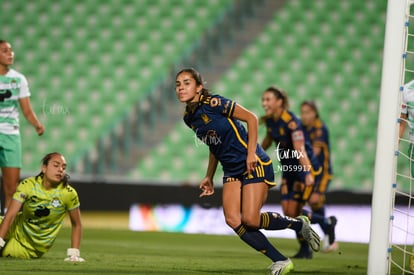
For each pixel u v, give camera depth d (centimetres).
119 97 5212
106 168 4834
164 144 4897
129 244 2956
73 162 4878
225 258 2461
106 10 5594
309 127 3088
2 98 2583
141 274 1848
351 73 5359
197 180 4788
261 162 1725
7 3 5603
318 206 2938
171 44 5450
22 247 2127
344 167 4975
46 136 4978
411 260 2114
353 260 2595
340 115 5181
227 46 5462
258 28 5538
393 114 1761
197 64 5347
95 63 5381
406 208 4053
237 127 1706
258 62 5381
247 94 5256
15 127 2636
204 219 3938
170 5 5616
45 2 5603
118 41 5475
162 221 3972
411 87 2162
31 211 2066
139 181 4016
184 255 2538
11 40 5494
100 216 3997
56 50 5450
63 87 5284
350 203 3975
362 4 5591
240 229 1717
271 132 2580
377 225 1752
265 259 2461
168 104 5078
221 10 5606
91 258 2239
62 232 3356
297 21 5562
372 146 5069
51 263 2012
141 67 5359
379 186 1758
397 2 1778
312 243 1897
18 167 2645
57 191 2062
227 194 1733
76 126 5059
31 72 5356
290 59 5406
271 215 1798
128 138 4925
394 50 1770
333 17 5566
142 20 5562
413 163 2180
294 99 5250
